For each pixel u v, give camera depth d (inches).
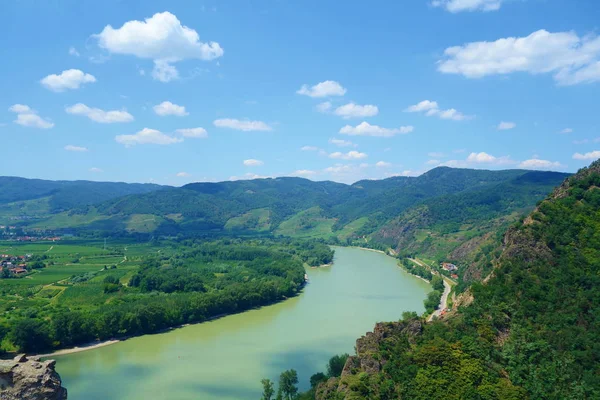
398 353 4387.3
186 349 7007.9
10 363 3019.2
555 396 3666.3
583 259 4936.0
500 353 4160.9
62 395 3110.2
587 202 5679.1
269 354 6707.7
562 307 4500.5
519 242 5423.2
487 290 5054.1
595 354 3907.5
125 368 6210.6
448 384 3823.8
